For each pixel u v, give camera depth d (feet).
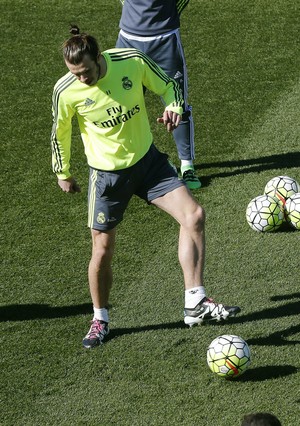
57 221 109.29
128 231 106.42
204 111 135.03
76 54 75.61
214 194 114.01
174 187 83.51
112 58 79.36
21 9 170.50
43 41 158.61
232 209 110.32
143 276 97.81
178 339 86.79
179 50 112.57
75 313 92.27
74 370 83.61
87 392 80.69
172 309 91.86
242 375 81.15
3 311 93.15
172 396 79.30
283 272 96.78
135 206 111.34
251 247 101.86
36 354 86.07
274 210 103.45
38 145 126.93
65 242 105.09
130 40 112.68
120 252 102.27
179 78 113.50
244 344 80.02
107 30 161.89
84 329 89.61
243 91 140.46
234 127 130.52
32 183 117.70
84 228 107.76
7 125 132.67
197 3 170.60
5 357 85.87
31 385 81.92
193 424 75.82
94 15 167.43
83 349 86.33
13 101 139.44
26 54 154.40
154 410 77.82
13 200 114.11
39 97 140.46
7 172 120.47
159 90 82.33
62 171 83.30
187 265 83.66
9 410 79.10
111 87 79.10
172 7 111.65
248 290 94.02
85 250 103.40
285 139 126.62
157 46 111.75
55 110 80.48
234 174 118.52
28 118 134.41
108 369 83.35
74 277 98.53
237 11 167.43
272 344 85.15
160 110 135.54
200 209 83.15
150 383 81.10
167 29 111.45
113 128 80.53
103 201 83.30
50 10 169.78
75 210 111.45
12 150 126.00
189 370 82.38
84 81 77.56
